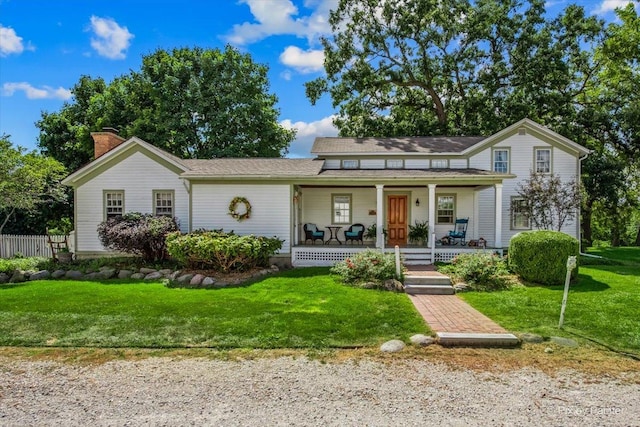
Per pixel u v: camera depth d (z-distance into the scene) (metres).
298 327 7.13
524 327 7.07
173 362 5.78
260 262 13.42
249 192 14.80
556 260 10.66
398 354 5.99
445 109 28.38
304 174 14.46
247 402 4.51
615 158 26.34
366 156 18.20
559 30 25.53
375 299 9.18
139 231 13.29
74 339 6.68
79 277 12.77
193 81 26.52
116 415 4.24
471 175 14.16
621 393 4.68
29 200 17.11
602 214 31.30
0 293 10.17
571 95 26.19
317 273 12.74
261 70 30.59
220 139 27.11
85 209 15.98
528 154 17.69
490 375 5.21
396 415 4.16
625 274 12.34
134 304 8.91
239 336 6.76
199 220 14.88
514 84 25.75
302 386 4.92
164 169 15.76
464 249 14.10
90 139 27.52
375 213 18.05
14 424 4.07
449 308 8.48
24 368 5.61
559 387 4.85
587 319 7.45
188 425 4.01
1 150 16.09
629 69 22.72
